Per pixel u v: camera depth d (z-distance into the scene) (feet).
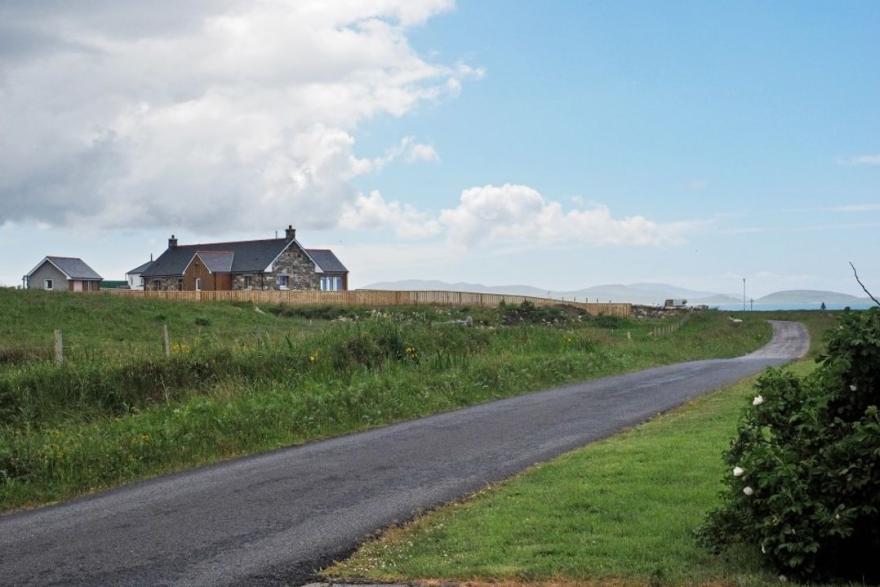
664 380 75.31
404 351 73.20
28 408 50.06
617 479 31.73
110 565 24.67
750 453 21.40
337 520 28.66
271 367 62.28
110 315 127.03
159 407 52.54
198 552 25.55
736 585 20.07
